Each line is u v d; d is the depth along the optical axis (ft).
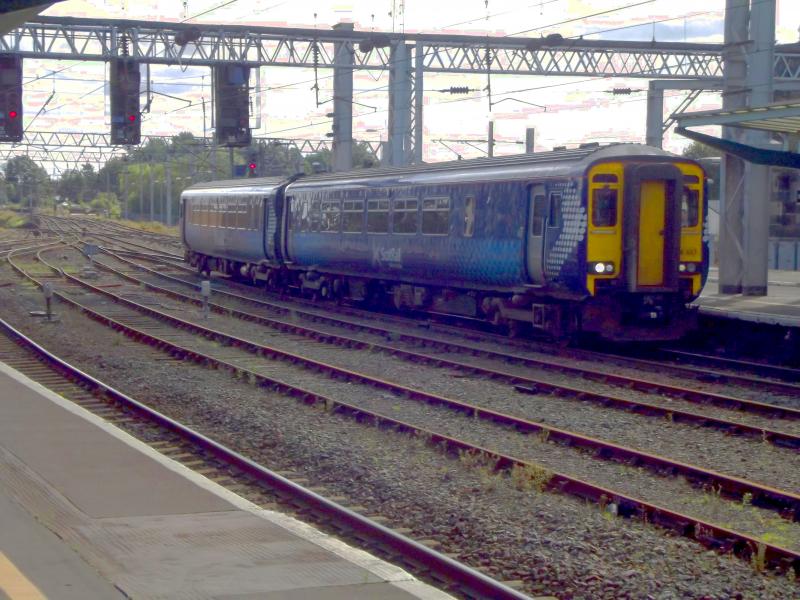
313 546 36.35
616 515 45.65
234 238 179.73
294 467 55.93
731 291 146.10
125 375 86.17
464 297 119.75
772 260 236.43
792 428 66.18
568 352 100.68
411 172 127.13
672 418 67.72
